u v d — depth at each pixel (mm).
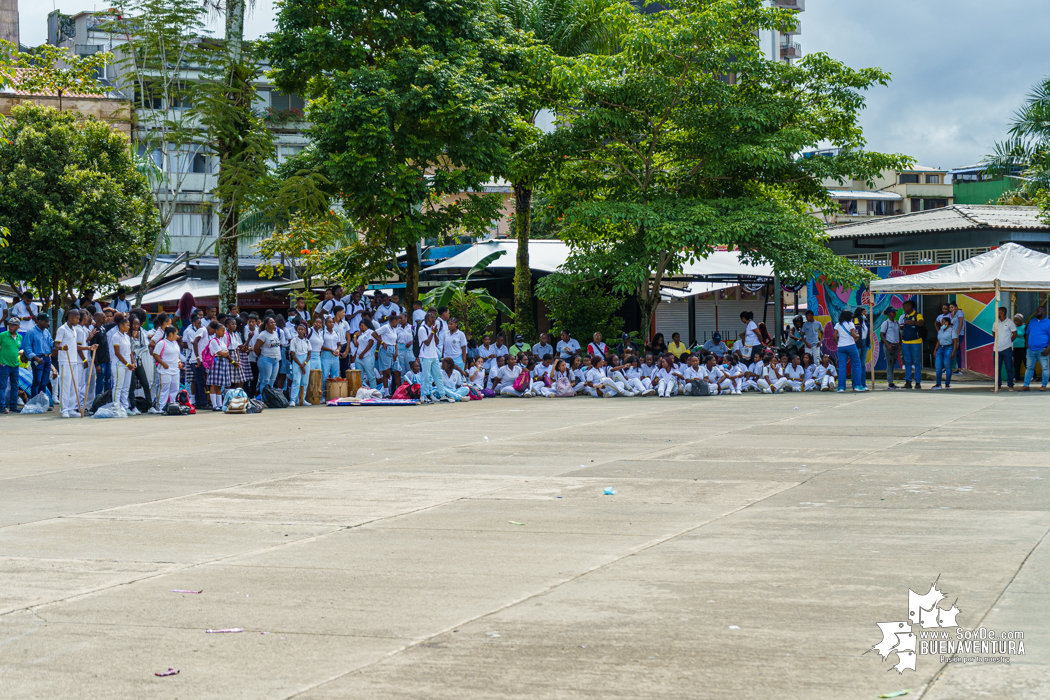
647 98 23938
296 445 12898
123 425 16188
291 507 8383
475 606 5348
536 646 4648
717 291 33688
